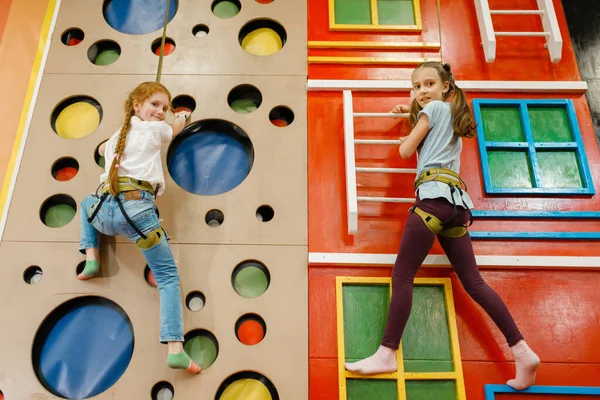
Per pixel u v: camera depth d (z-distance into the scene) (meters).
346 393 1.92
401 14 2.66
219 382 1.92
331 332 2.02
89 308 2.08
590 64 2.54
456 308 2.07
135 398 1.92
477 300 1.89
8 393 1.91
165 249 1.90
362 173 2.31
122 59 2.50
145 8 2.68
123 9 2.68
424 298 2.09
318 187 2.27
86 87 2.44
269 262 2.12
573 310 2.07
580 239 2.18
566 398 1.93
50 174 2.26
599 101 2.46
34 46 2.55
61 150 2.31
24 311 2.04
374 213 2.24
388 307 2.07
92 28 2.58
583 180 2.29
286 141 2.33
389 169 2.19
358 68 2.52
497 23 2.64
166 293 1.87
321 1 2.68
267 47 2.59
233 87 2.44
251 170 2.28
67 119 2.41
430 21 2.64
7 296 2.06
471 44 2.59
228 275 2.09
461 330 2.03
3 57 2.52
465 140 2.37
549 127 2.40
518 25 2.64
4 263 2.11
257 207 2.21
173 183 2.26
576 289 2.11
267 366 1.95
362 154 2.34
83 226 2.04
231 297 2.06
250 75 2.47
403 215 2.23
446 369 1.96
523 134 2.38
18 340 1.99
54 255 2.12
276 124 2.45
